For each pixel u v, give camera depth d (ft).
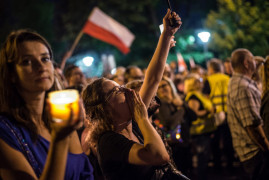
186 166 13.35
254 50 22.39
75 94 3.76
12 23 74.28
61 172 4.03
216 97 20.85
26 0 73.87
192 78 17.95
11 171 4.54
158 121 14.71
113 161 6.15
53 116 3.70
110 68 64.23
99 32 24.67
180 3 78.64
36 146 4.98
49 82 4.85
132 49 77.66
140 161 5.82
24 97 4.99
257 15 21.75
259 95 12.82
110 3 75.31
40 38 4.91
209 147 17.93
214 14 24.80
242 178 16.35
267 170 12.13
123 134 6.69
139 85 8.84
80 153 5.59
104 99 6.53
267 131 11.74
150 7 76.95
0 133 4.63
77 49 77.92
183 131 14.20
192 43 69.77
